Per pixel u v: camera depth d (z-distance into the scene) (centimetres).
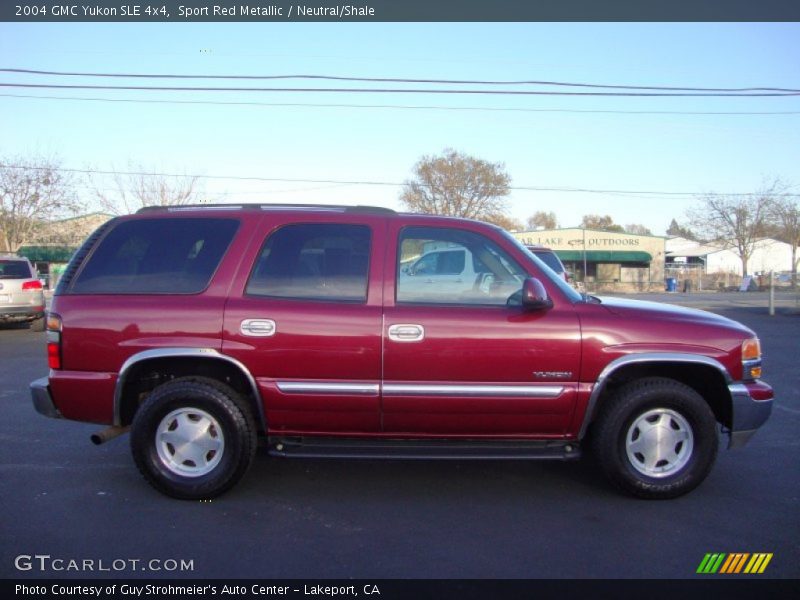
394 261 454
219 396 442
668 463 453
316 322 437
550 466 534
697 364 447
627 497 462
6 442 591
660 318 452
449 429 448
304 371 439
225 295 447
